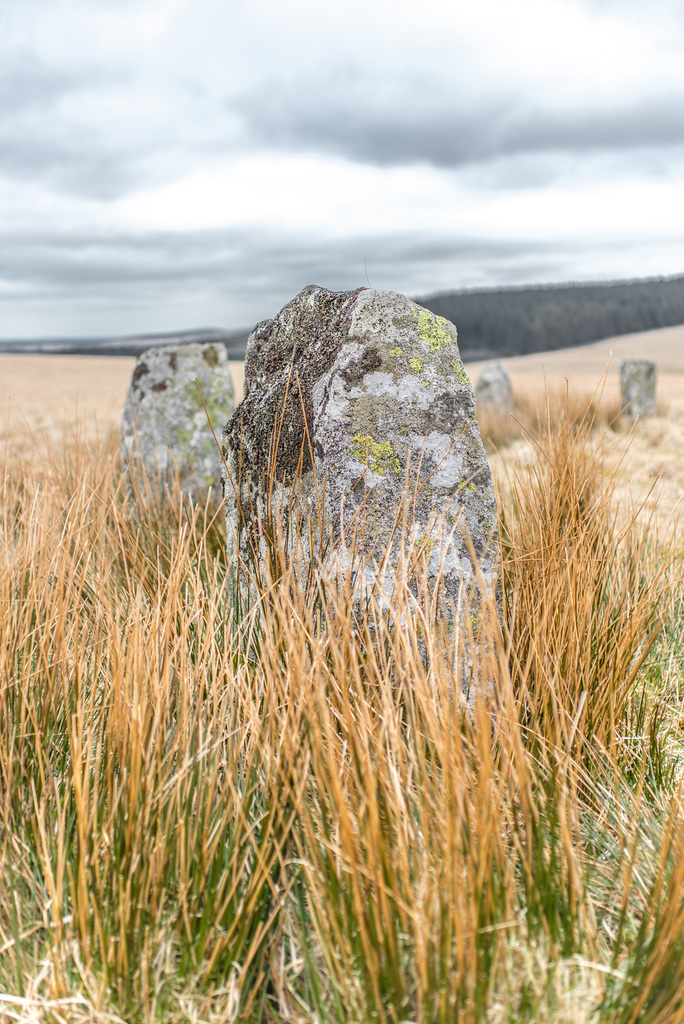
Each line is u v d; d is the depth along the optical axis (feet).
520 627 6.48
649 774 6.03
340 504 6.36
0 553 6.88
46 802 5.04
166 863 4.33
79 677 5.44
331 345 6.73
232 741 4.97
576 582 6.57
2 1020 3.99
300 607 5.73
